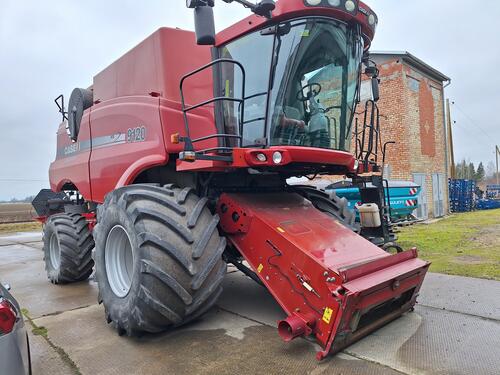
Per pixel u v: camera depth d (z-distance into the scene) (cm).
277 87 381
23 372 214
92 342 355
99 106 542
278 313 417
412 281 358
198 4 340
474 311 407
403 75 1412
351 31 400
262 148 378
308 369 291
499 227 1174
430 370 284
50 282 614
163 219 342
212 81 450
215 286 347
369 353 313
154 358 318
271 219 368
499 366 289
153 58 447
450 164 2475
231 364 303
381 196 521
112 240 400
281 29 375
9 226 1862
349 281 297
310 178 551
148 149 432
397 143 1420
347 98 429
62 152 674
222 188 448
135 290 338
